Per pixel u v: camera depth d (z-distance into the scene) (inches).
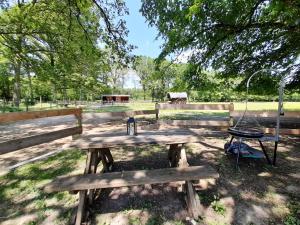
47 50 386.3
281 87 161.2
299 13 198.4
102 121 462.0
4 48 366.3
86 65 464.8
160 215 109.2
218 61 350.9
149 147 216.2
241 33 305.0
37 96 1782.7
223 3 209.2
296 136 262.8
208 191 128.0
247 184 135.0
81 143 118.6
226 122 260.8
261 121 389.7
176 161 148.6
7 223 106.2
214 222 102.7
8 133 327.3
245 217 105.5
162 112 668.7
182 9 235.5
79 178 105.2
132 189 132.8
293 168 157.6
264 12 240.8
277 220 103.0
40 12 302.0
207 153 193.2
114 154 195.6
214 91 405.7
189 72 346.0
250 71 382.0
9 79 837.2
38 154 205.6
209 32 265.3
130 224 103.3
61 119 536.7
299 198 118.7
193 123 265.1
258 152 164.7
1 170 165.6
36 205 119.6
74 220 104.6
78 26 302.0
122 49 312.7
